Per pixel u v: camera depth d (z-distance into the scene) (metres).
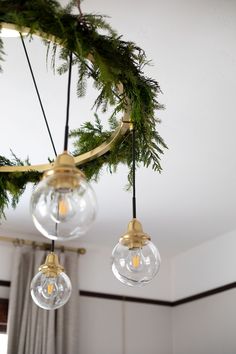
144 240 1.43
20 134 2.44
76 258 3.84
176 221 3.55
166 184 2.98
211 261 3.91
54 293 1.68
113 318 3.91
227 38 1.88
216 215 3.45
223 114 2.32
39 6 1.15
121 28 1.82
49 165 1.63
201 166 2.78
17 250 3.66
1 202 1.67
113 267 1.45
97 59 1.23
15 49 1.88
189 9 1.75
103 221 3.54
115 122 1.65
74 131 1.70
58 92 2.12
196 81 2.10
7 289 3.60
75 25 1.19
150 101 1.39
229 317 3.62
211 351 3.70
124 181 2.91
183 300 4.08
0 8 1.15
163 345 4.02
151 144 1.51
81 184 1.12
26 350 3.33
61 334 3.48
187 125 2.39
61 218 1.09
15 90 2.12
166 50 1.93
